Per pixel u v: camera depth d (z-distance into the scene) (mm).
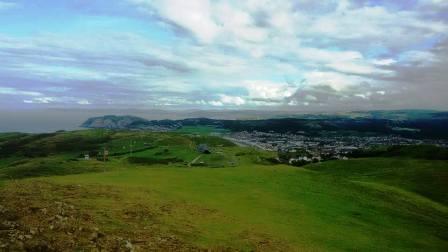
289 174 59312
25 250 17234
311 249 28219
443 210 58062
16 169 113250
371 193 58062
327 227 36406
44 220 22047
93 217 24766
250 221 32625
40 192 30078
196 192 41062
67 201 27938
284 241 28594
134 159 191500
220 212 33469
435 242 39562
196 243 23766
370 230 38906
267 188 48844
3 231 19109
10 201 25391
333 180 60656
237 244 25469
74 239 19797
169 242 22812
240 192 44250
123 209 28109
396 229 41688
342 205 47438
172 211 30406
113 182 40938
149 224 25703
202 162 189000
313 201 46469
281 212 38562
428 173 90375
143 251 20328
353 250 30688
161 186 41531
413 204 57312
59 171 109312
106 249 19344
